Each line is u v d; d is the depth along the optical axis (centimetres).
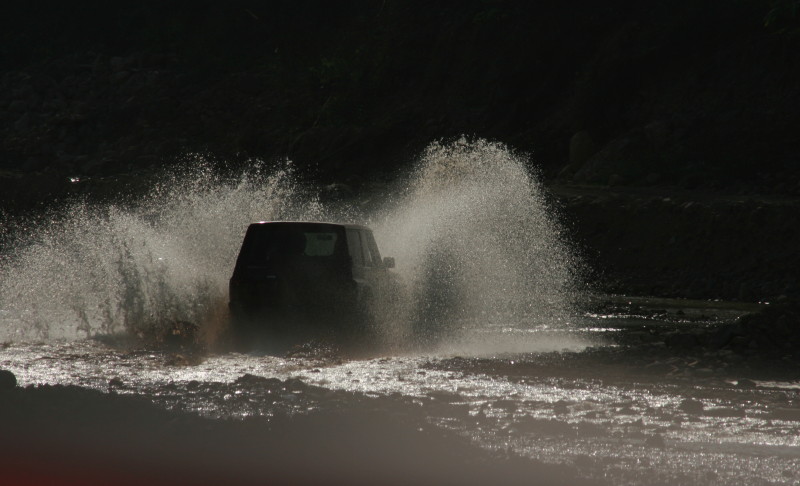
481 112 10619
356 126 11162
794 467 1424
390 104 11581
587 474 1350
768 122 8375
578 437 1617
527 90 10500
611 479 1326
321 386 2142
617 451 1516
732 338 2992
